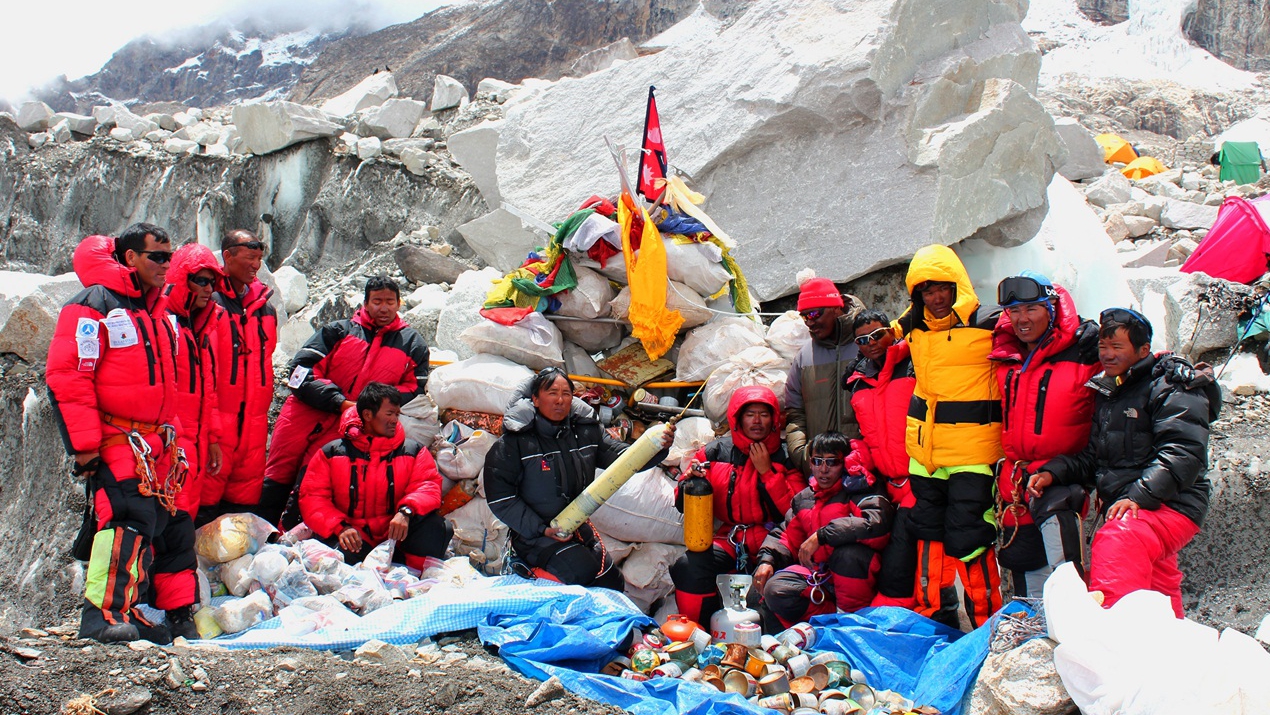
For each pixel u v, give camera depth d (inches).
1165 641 133.0
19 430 279.0
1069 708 139.1
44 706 136.0
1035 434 164.4
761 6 318.3
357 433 197.9
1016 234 289.3
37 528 261.0
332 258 524.7
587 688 154.3
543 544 194.5
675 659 169.3
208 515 202.4
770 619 186.2
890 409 181.5
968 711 151.5
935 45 292.5
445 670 155.3
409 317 328.8
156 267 165.9
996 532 173.5
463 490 216.1
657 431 186.7
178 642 165.8
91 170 642.2
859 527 180.2
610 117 340.2
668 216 234.2
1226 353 279.6
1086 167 509.7
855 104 278.8
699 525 195.8
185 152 622.8
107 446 164.4
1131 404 155.3
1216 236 336.2
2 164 669.9
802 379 207.9
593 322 238.2
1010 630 151.3
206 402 188.2
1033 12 2102.6
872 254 274.5
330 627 171.6
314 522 196.9
